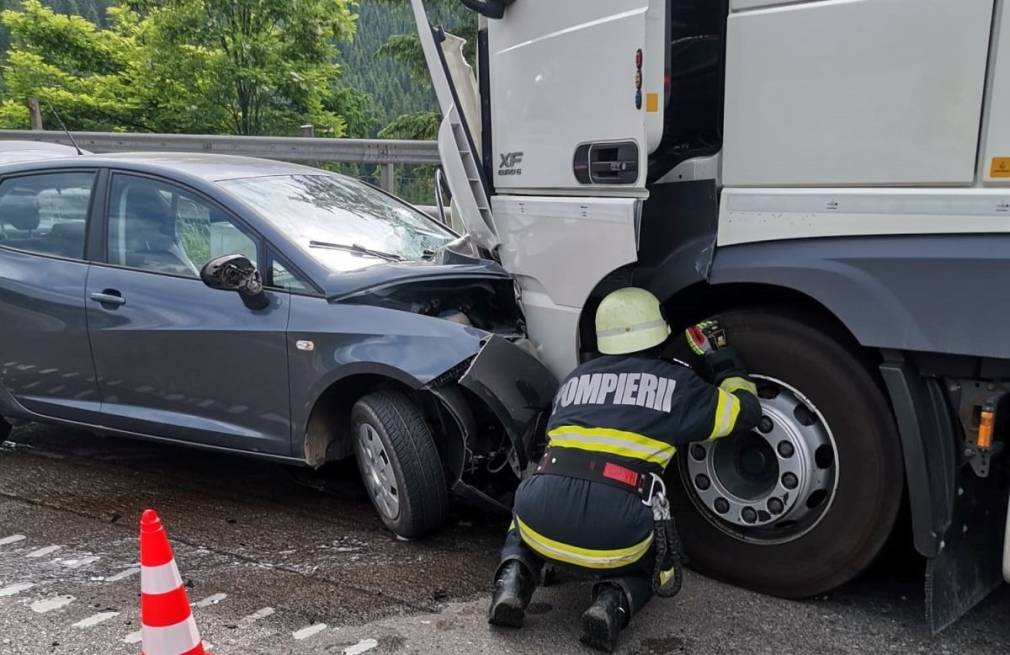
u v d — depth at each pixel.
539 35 3.47
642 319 3.07
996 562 2.98
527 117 3.61
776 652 2.84
